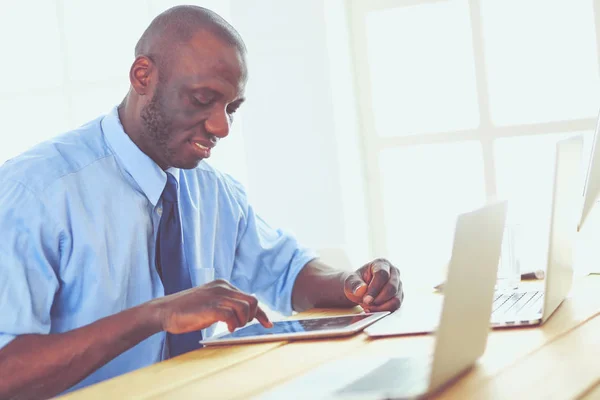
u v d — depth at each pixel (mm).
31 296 1306
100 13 2965
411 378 855
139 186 1504
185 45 1425
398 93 2646
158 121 1467
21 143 3088
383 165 2682
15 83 3137
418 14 2596
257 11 2576
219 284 1226
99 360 1192
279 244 1800
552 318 1252
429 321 1269
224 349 1223
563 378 860
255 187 2617
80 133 1534
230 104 1512
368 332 1212
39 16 3102
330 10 2541
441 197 2629
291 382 926
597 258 1809
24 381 1186
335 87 2531
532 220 2508
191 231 1618
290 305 1730
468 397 808
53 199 1393
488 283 958
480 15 2520
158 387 986
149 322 1185
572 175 1299
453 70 2578
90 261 1425
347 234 2529
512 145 2529
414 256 2676
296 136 2559
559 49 2471
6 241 1315
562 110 2484
